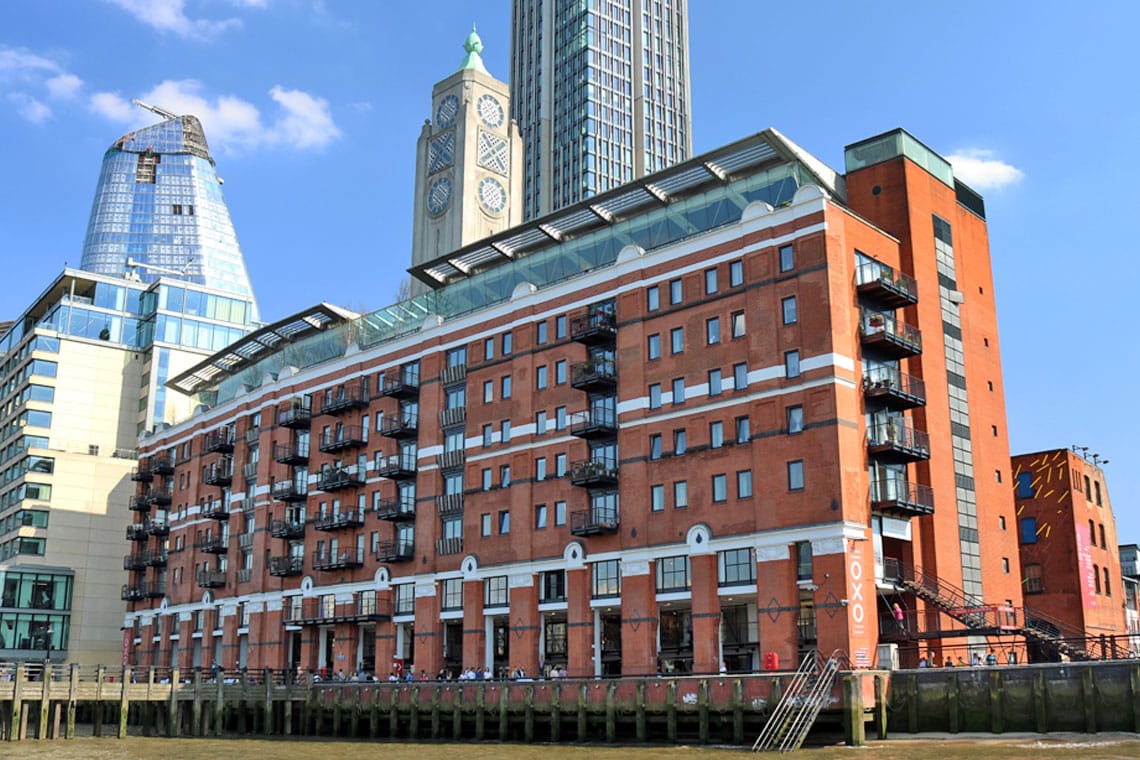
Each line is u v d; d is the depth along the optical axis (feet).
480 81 468.75
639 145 554.46
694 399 177.58
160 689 196.13
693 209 193.47
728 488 169.99
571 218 208.03
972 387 197.26
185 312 390.83
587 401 195.83
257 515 265.54
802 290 167.22
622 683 158.40
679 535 174.40
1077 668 127.13
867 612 155.63
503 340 214.69
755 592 164.25
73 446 368.07
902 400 170.50
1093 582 230.68
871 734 140.56
